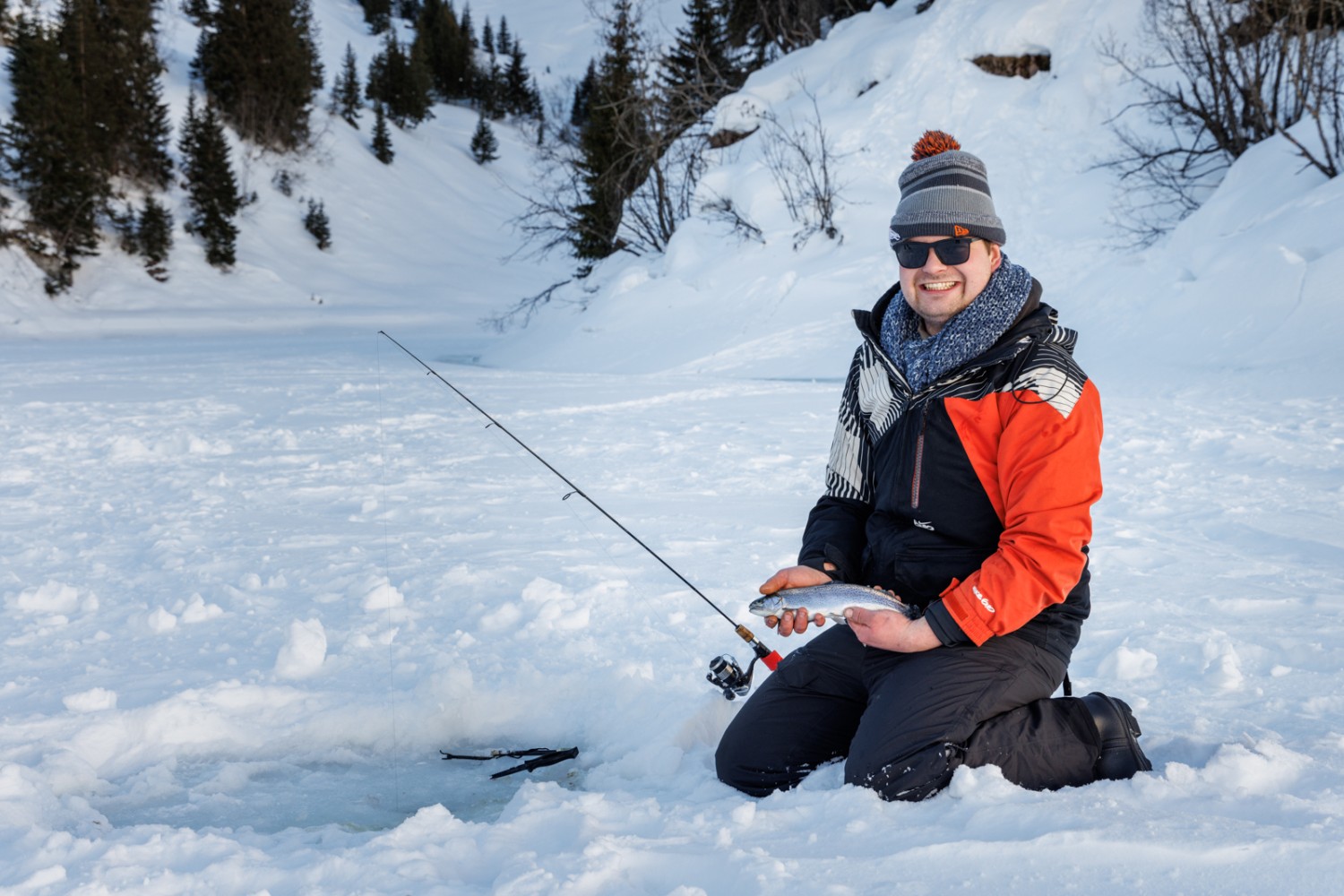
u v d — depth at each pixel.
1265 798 2.25
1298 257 13.18
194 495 7.06
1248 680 3.35
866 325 2.86
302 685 3.62
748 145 26.75
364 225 75.75
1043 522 2.43
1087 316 16.02
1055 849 2.04
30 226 50.28
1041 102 23.08
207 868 2.15
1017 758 2.43
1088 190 21.02
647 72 28.81
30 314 47.12
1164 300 14.82
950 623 2.46
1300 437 8.16
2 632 4.26
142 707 3.34
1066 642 2.61
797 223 22.34
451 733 3.45
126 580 5.02
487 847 2.25
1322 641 3.71
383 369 18.28
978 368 2.52
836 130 24.41
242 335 39.94
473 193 91.75
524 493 6.97
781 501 6.57
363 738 3.40
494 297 66.56
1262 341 12.51
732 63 36.62
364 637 4.09
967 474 2.56
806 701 2.75
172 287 56.03
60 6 64.75
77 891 2.04
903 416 2.64
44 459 8.65
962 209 2.53
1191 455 7.70
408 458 8.47
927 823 2.23
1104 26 23.11
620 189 28.39
